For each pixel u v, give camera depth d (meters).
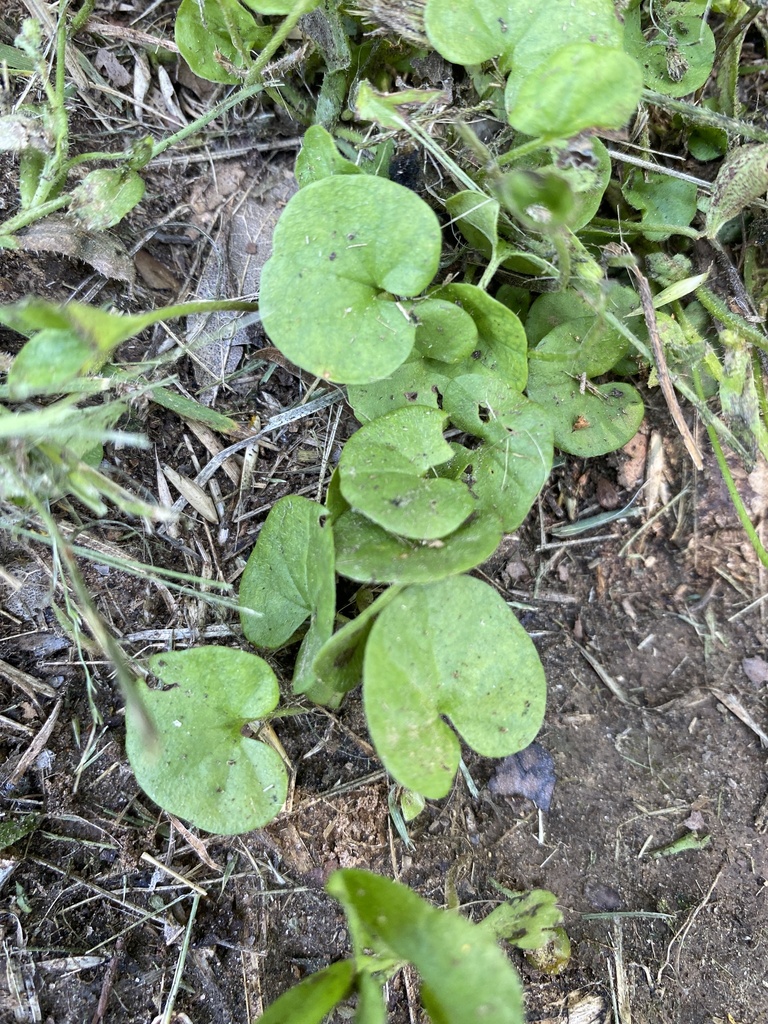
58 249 0.14
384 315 0.11
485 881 0.14
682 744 0.15
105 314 0.09
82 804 0.13
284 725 0.14
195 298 0.15
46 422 0.10
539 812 0.14
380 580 0.11
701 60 0.14
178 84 0.15
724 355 0.14
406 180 0.15
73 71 0.15
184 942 0.13
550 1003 0.13
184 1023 0.12
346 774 0.14
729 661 0.15
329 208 0.11
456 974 0.09
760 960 0.14
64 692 0.13
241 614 0.13
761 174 0.12
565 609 0.15
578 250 0.12
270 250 0.15
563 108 0.11
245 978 0.13
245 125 0.15
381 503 0.11
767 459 0.14
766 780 0.15
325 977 0.10
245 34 0.14
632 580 0.15
